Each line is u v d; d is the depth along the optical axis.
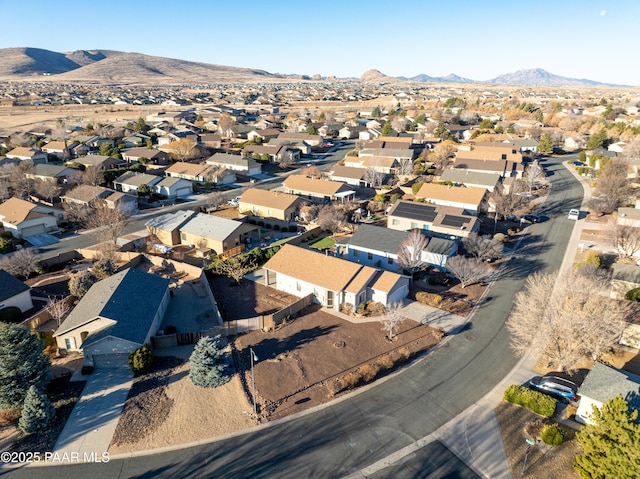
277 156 116.12
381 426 28.36
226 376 32.47
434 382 32.78
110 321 34.75
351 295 42.22
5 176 86.19
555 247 58.16
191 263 54.59
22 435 27.78
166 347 37.03
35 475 24.83
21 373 29.03
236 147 133.62
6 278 42.72
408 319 41.44
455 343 37.78
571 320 32.75
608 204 69.00
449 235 59.16
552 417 28.91
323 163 116.75
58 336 35.56
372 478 24.47
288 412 29.62
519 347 34.75
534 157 115.88
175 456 26.09
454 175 87.00
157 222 62.84
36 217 63.78
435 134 144.38
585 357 34.94
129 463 25.61
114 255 53.84
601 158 96.00
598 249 56.69
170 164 112.19
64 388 31.98
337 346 36.97
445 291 46.81
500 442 26.94
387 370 34.22
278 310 42.97
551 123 169.25
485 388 32.06
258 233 63.75
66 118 188.00
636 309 37.53
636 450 20.83
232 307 43.56
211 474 24.86
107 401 30.64
